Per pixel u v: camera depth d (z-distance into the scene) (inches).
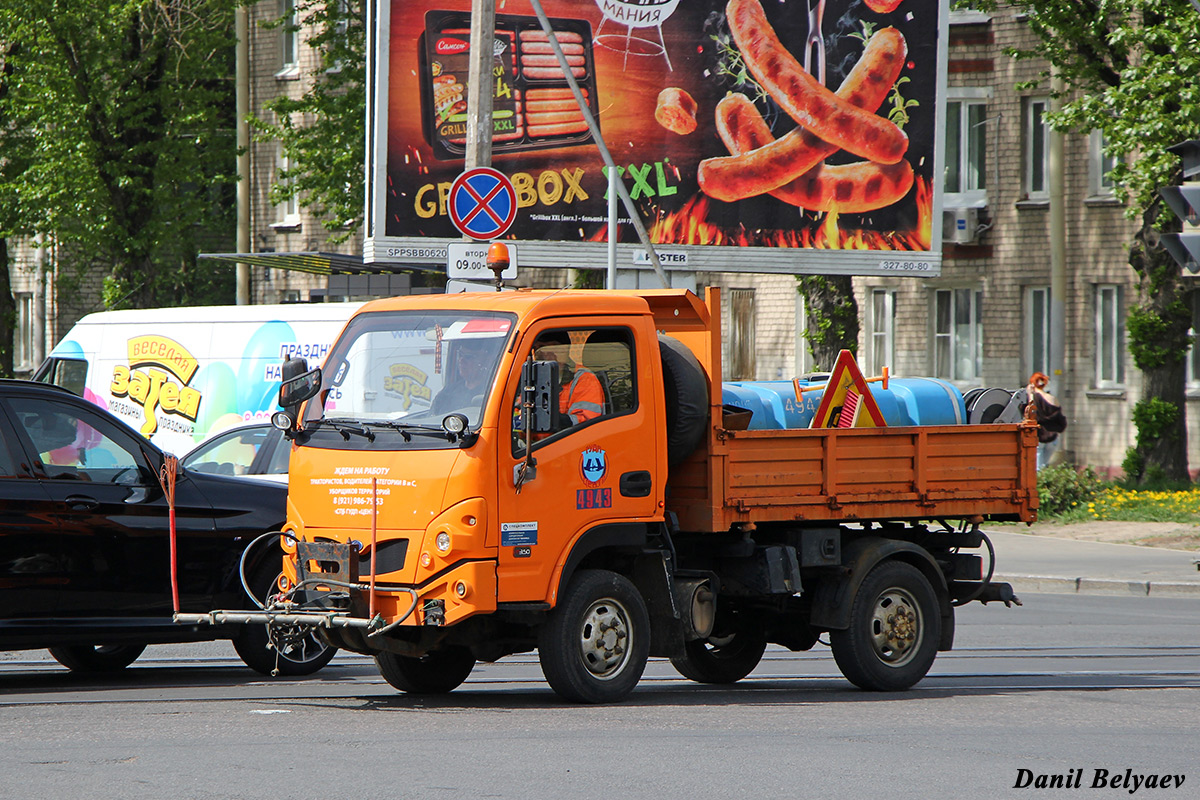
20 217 2979.8
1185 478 2330.2
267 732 684.1
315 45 2893.7
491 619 761.6
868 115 2207.2
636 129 2089.1
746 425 828.0
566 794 547.5
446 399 753.0
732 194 2140.7
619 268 2094.0
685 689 905.5
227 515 899.4
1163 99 1888.5
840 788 566.9
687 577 826.8
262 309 1665.8
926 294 2883.9
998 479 920.9
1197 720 762.8
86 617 847.7
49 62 2822.3
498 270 877.8
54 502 839.7
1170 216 2260.1
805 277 2351.1
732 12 2130.9
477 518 728.3
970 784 580.7
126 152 2915.8
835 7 2186.3
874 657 867.4
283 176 2913.4
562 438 762.8
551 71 2043.6
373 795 542.6
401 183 1999.3
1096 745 676.7
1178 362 2329.0
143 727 698.2
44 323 3759.8
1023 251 2783.0
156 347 1749.5
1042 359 2780.5
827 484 850.1
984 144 2827.3
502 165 2027.6
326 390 785.6
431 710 767.7
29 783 560.4
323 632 764.6
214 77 3117.6
